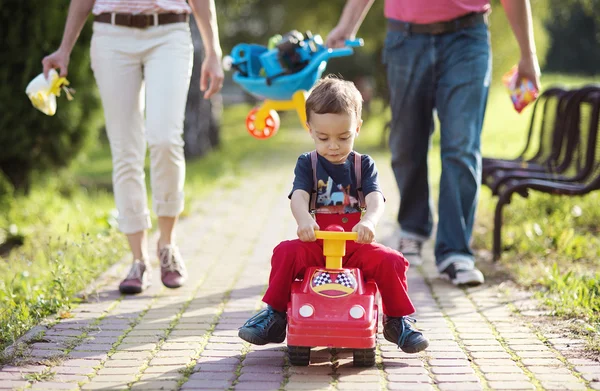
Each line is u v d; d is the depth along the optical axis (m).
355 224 3.80
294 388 3.37
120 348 3.96
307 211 3.61
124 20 4.78
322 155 3.68
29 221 8.10
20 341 4.00
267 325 3.74
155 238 6.94
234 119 25.88
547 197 7.41
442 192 5.39
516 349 3.92
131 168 5.02
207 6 5.04
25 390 3.37
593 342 3.96
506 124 18.75
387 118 15.30
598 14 17.83
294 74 5.15
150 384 3.43
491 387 3.40
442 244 5.36
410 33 5.44
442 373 3.57
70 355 3.84
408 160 5.73
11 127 8.52
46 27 8.39
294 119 26.02
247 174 11.92
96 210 8.23
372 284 3.67
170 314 4.59
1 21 8.24
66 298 4.75
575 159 6.71
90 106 9.15
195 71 14.02
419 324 4.37
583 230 6.75
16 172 9.10
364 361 3.61
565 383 3.43
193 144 14.25
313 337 3.44
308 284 3.56
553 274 5.04
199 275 5.62
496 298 4.89
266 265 5.94
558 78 27.12
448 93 5.35
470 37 5.32
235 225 7.70
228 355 3.85
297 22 16.95
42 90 4.92
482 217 7.41
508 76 5.81
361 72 25.30
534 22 16.38
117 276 5.52
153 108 4.82
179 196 5.05
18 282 5.54
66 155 9.21
